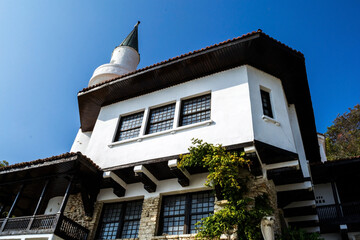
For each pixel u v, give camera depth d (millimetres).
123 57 23953
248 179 9094
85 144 16219
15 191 12742
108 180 10727
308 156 16375
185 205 9852
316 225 12250
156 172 10547
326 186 14719
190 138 10172
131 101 13117
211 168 8742
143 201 10578
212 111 10531
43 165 10305
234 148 9102
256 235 7879
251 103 10109
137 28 27562
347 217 12945
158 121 11750
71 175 10367
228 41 10859
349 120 33844
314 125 13875
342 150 30016
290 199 10844
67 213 11523
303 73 11609
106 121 13016
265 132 9547
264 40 10531
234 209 8102
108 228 10633
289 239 9555
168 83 12562
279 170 9234
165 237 9062
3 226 10023
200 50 11273
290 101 12977
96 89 13305
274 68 11695
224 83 11195
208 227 8125
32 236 9016
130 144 11352
